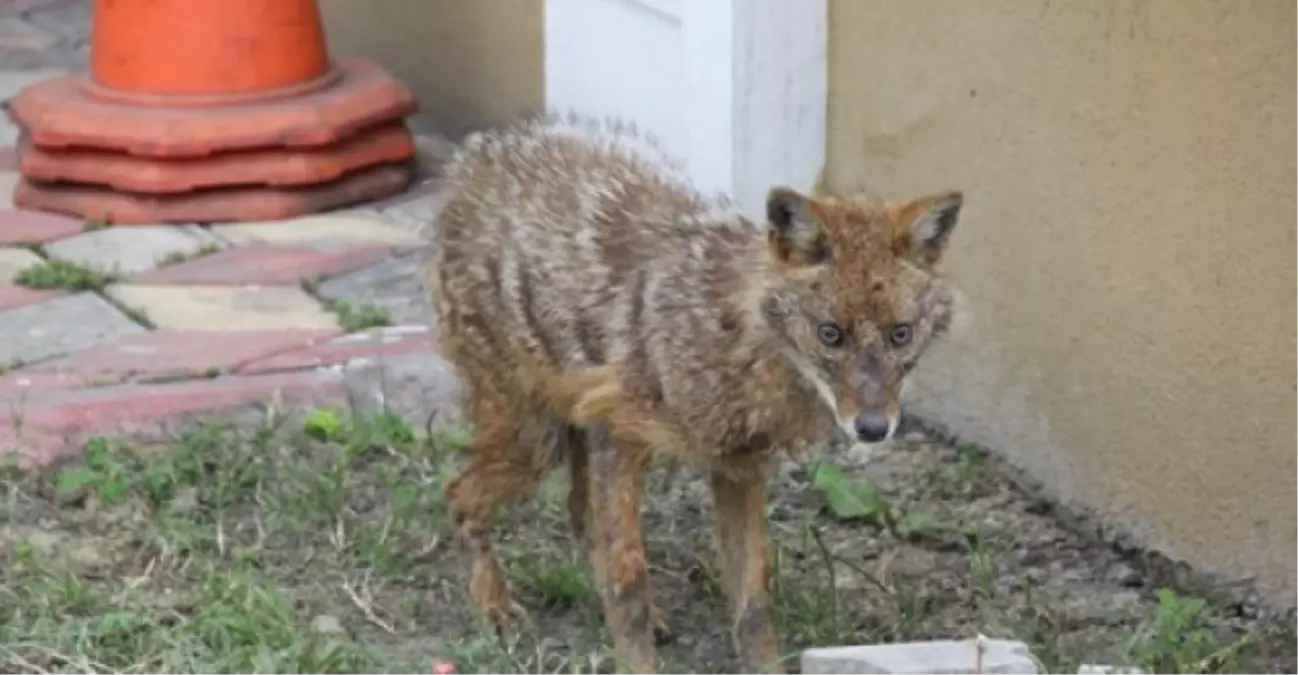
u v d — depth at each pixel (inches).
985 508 398.3
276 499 387.2
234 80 538.9
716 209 316.5
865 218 297.0
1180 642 336.2
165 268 501.7
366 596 353.1
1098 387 382.0
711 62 448.1
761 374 300.0
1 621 336.8
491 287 331.6
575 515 356.8
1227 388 352.8
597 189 323.9
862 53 434.9
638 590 321.1
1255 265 343.6
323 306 478.6
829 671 299.0
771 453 312.3
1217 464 357.1
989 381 412.5
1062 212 384.5
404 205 551.5
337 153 544.7
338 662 318.7
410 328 464.1
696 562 372.2
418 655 331.9
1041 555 380.2
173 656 320.5
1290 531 345.4
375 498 393.1
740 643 323.3
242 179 534.0
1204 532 362.0
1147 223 364.5
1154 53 356.8
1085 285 381.7
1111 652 335.3
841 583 365.7
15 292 483.8
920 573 370.9
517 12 574.9
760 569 322.3
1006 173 397.4
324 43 564.7
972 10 399.2
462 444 404.2
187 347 452.8
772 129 447.2
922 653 298.0
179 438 411.2
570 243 319.9
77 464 404.2
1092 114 373.4
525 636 342.6
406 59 634.2
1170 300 362.0
